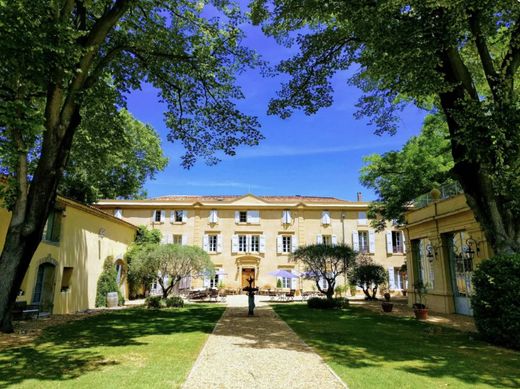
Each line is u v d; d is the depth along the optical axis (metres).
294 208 29.94
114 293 18.50
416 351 6.95
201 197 32.62
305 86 12.62
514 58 8.81
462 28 8.12
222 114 13.83
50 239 14.35
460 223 12.83
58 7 8.05
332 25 11.45
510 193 7.96
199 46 12.11
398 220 19.42
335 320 11.93
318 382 4.93
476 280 8.41
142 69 13.05
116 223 20.61
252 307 13.71
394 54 8.20
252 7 11.59
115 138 14.82
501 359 6.33
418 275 16.59
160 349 7.10
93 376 5.15
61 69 7.64
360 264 22.38
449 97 9.45
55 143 9.40
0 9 6.22
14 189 8.97
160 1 11.59
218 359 6.25
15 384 4.78
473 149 8.19
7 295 8.66
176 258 17.58
